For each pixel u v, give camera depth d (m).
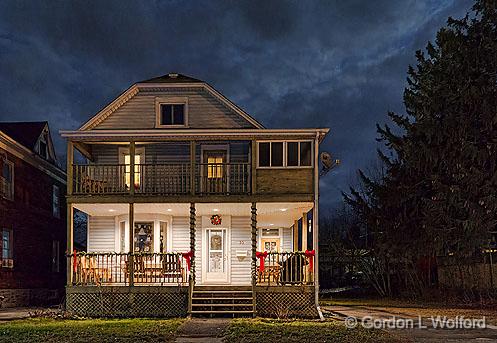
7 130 25.83
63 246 31.02
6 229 23.41
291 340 12.75
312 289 18.19
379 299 28.64
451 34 25.98
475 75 24.09
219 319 16.92
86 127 21.84
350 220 42.78
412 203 27.97
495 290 23.98
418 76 30.52
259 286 18.27
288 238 23.42
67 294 18.12
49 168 28.86
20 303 24.58
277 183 18.98
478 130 24.16
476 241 23.28
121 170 19.81
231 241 21.69
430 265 29.09
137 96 22.34
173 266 19.16
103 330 14.34
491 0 24.08
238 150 21.80
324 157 19.62
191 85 22.12
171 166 21.03
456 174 24.59
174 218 21.91
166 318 17.48
